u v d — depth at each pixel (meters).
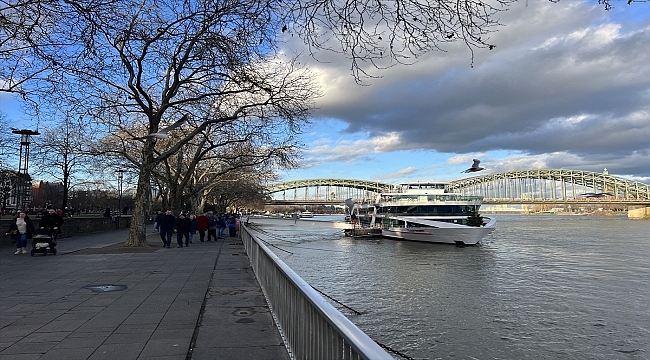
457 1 4.76
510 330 16.31
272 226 100.31
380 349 2.46
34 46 12.32
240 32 7.03
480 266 33.59
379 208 66.31
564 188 161.75
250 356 5.38
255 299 8.84
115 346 5.73
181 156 35.09
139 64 19.84
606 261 36.75
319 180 175.50
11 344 5.80
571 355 14.07
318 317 4.04
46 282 11.01
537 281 27.09
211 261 15.98
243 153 36.53
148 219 56.41
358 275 29.28
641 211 150.25
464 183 152.62
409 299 21.44
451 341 15.11
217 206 77.25
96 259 16.44
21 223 18.08
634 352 14.27
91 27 11.75
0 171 40.75
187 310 7.84
